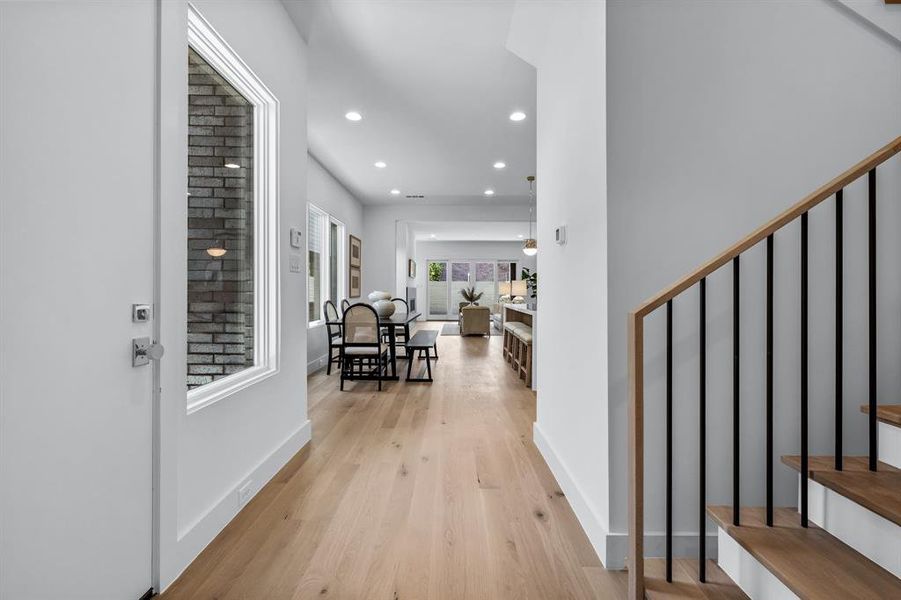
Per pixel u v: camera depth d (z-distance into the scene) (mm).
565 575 1581
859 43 1686
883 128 1685
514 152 5297
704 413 1425
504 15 2680
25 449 1039
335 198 6594
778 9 1687
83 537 1205
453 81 3516
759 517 1449
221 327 2125
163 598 1462
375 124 4418
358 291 8055
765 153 1680
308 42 2965
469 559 1677
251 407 2199
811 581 1091
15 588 1021
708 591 1368
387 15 2682
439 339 9578
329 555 1700
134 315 1393
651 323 1658
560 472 2305
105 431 1280
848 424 1681
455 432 3221
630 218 1666
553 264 2514
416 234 12961
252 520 1963
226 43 1950
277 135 2504
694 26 1679
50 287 1099
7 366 998
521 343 5297
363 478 2410
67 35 1140
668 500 1427
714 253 1666
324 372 5664
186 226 1654
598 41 1750
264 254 2479
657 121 1671
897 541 1120
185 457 1655
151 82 1474
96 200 1240
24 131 1028
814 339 1685
